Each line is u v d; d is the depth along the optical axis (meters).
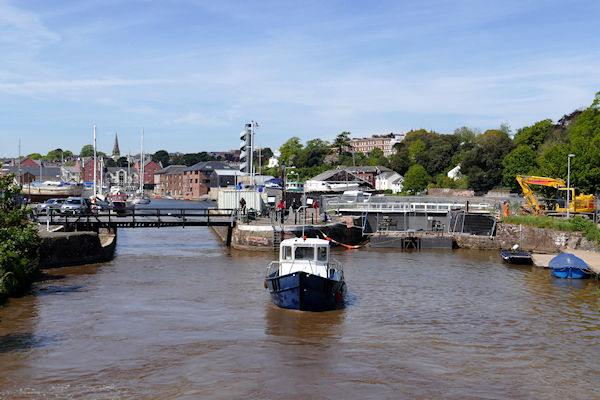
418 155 154.62
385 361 20.30
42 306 28.12
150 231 72.94
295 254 29.25
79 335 23.19
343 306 28.91
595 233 47.19
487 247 53.41
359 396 17.03
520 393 17.44
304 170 179.12
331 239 52.28
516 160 102.50
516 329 24.83
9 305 28.30
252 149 88.44
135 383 17.91
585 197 62.00
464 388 17.80
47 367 19.30
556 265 37.72
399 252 51.00
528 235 51.44
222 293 31.77
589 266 37.91
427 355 21.05
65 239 40.72
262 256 46.94
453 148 162.88
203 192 193.75
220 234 64.81
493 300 30.61
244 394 17.09
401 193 131.00
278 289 27.80
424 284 35.12
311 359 20.44
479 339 23.22
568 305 29.53
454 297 31.31
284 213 59.69
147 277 36.59
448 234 55.94
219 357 20.56
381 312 27.64
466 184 123.12
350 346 22.06
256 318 26.27
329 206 66.94
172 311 27.47
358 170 154.12
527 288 34.06
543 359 20.72
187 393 17.12
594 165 69.12
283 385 17.84
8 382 17.89
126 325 24.81
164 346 21.83
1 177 32.00
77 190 124.31
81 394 16.97
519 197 89.44
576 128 91.12
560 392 17.56
